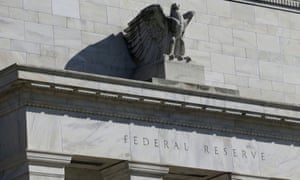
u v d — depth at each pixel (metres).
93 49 51.47
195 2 55.50
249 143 51.31
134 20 52.16
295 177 52.38
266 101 51.59
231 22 56.41
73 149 46.19
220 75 55.22
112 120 47.53
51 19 50.66
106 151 47.06
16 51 49.41
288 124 52.47
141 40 52.09
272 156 51.84
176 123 49.19
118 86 47.66
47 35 50.34
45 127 45.72
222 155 50.25
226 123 50.72
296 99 57.44
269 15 57.88
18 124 45.69
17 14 49.88
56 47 50.44
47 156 45.38
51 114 46.03
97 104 47.22
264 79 56.69
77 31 51.25
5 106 46.28
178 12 51.62
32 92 45.78
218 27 55.88
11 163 45.56
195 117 49.81
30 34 49.94
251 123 51.50
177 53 51.47
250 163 51.00
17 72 45.31
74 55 50.81
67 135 46.19
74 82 46.47
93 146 46.75
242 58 56.25
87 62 51.12
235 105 50.62
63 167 45.84
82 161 47.47
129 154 47.59
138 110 48.28
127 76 52.09
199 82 51.59
